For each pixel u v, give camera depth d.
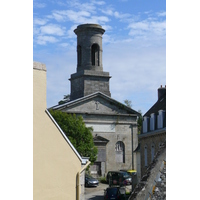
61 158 11.45
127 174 45.44
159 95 41.91
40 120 10.99
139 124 76.25
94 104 56.03
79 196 11.73
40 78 11.05
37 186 10.70
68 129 45.34
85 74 58.09
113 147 56.34
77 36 59.81
